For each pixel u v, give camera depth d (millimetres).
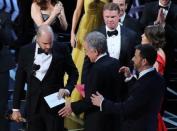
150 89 14266
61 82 16812
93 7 20234
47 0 20125
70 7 30141
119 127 15594
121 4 18609
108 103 14766
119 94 15656
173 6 21547
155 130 14562
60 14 20156
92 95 15109
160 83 14508
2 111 19375
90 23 20422
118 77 15555
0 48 19141
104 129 15484
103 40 15383
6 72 19297
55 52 16500
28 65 16484
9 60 19391
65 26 20516
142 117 14406
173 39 21453
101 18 20375
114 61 15508
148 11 21328
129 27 18797
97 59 15430
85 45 15531
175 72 26453
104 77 15195
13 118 16922
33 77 16438
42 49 16344
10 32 19328
